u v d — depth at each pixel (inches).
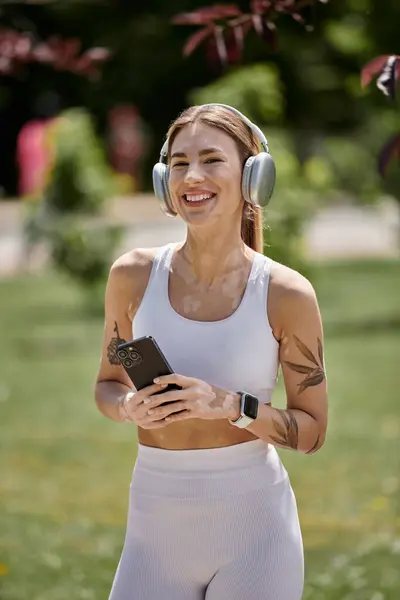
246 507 182.7
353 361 675.4
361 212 1350.9
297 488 419.8
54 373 668.7
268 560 181.5
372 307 887.1
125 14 1707.7
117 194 893.2
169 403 177.2
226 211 184.4
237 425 179.6
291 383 188.2
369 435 499.8
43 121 1936.5
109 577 319.6
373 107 735.1
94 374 665.0
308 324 184.7
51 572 324.2
